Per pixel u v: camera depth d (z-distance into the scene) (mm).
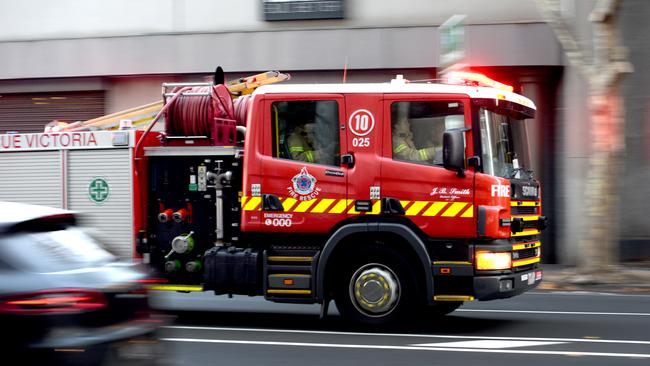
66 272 7551
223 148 14047
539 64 23547
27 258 7477
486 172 12922
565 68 23469
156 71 25703
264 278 13422
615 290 19438
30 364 7074
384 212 13125
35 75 26531
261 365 10430
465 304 16766
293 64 24938
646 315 15094
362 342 12094
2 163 15227
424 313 14891
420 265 13109
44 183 15016
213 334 12898
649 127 23969
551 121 23812
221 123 14133
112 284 7691
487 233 12750
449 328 13523
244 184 13672
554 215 23750
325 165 13391
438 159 13031
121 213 14516
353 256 13203
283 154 13586
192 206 14312
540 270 14312
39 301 7152
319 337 12570
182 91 14188
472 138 12930
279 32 24984
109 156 14617
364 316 13188
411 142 13164
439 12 24172
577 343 12000
